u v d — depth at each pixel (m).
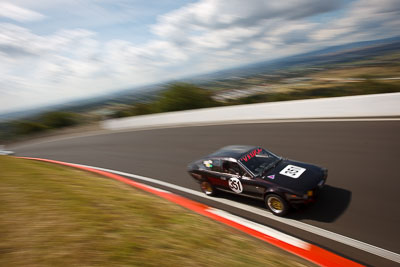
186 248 3.96
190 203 6.64
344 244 4.50
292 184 5.34
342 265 4.04
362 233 4.68
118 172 10.23
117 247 3.77
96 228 4.29
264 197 5.73
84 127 26.83
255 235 4.97
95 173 9.71
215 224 5.17
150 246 3.89
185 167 9.53
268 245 4.59
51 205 5.12
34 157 15.98
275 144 10.29
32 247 3.67
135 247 3.82
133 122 22.20
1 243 3.76
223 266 3.54
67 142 20.11
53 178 7.22
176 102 27.61
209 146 11.66
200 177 6.98
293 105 13.79
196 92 27.47
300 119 13.28
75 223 4.41
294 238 4.80
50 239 3.89
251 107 15.48
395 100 10.70
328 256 4.25
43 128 33.59
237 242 4.41
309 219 5.30
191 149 11.69
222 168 6.43
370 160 7.40
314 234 4.85
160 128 18.58
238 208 6.19
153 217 5.02
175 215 5.28
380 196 5.63
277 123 13.36
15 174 7.29
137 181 8.92
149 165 10.46
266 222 5.45
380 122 10.31
